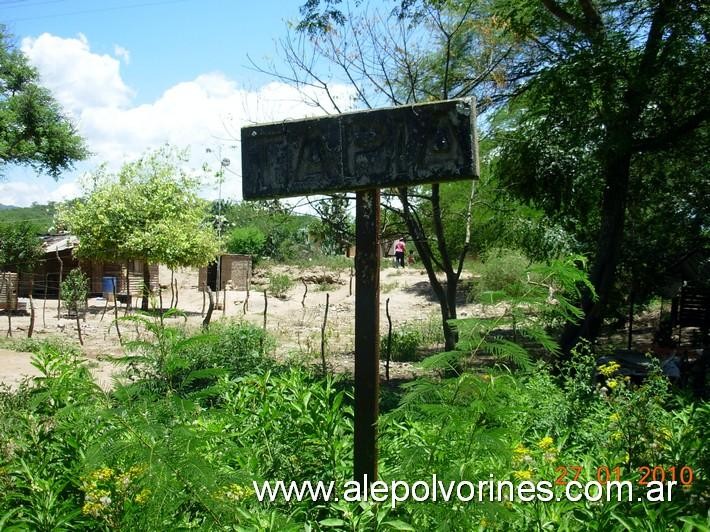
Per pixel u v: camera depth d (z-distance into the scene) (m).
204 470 2.52
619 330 18.81
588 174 13.12
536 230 16.20
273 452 3.69
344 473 3.44
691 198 15.04
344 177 3.08
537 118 13.48
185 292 32.72
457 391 2.79
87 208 25.36
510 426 3.66
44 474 3.28
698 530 2.91
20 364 12.68
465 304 25.19
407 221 12.36
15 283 24.14
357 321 3.01
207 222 28.70
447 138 2.93
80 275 23.56
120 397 2.83
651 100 11.73
